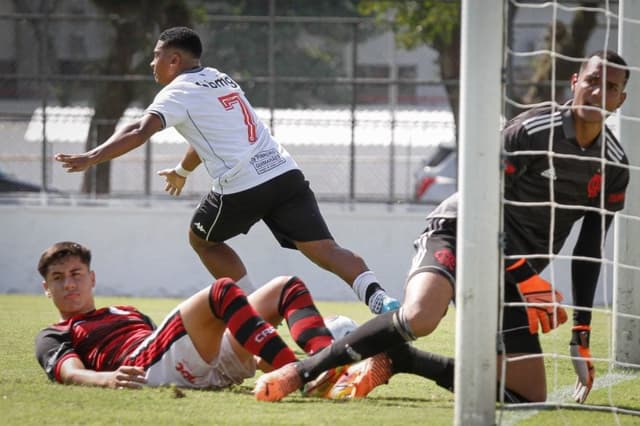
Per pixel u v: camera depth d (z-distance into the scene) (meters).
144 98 49.16
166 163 49.75
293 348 23.09
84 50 49.56
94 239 48.59
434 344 23.95
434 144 48.75
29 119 49.09
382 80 49.09
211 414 13.78
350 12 56.19
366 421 13.59
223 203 21.75
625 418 14.79
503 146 14.96
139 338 16.27
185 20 49.56
